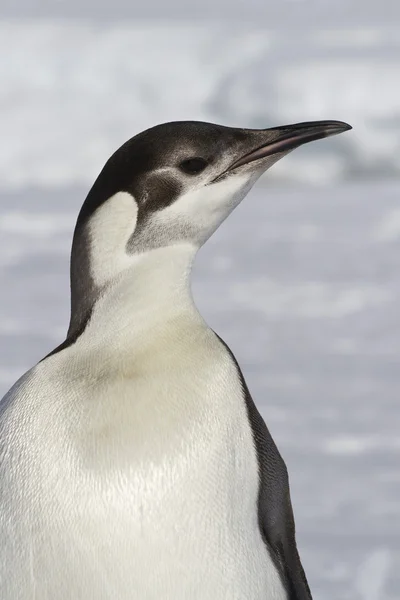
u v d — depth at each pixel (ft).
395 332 91.97
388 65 293.84
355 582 41.42
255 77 300.61
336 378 75.82
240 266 122.42
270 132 24.59
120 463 21.76
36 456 21.99
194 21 388.98
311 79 293.84
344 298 105.81
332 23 378.94
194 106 308.60
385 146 268.82
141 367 22.65
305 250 133.08
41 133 292.40
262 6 405.39
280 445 58.70
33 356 80.64
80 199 197.47
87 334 23.22
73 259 23.47
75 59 317.01
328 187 220.84
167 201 23.03
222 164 23.63
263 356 82.99
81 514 21.56
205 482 21.98
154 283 23.09
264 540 23.03
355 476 53.31
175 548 21.67
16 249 135.23
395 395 70.64
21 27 330.95
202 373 22.84
